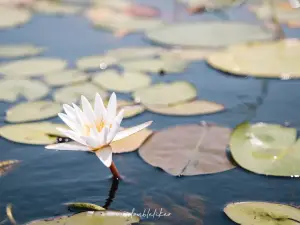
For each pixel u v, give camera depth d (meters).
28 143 1.55
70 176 1.49
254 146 1.51
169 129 1.57
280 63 1.76
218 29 1.93
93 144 1.44
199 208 1.42
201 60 1.81
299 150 1.50
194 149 1.52
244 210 1.41
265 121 1.59
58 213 1.42
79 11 2.12
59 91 1.68
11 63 1.80
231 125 1.58
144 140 1.55
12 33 1.96
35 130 1.57
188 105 1.63
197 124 1.58
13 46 1.88
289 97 1.66
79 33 1.96
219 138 1.55
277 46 1.83
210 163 1.50
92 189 1.46
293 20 1.97
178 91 1.68
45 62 1.80
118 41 1.91
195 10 2.06
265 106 1.64
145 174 1.48
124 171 1.49
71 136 1.45
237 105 1.64
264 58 1.78
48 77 1.74
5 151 1.53
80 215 1.41
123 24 2.01
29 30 1.98
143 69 1.77
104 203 1.44
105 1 2.19
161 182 1.47
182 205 1.43
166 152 1.52
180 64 1.79
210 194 1.45
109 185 1.47
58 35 1.95
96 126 1.46
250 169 1.48
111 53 1.84
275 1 2.09
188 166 1.49
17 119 1.60
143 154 1.52
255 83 1.71
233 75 1.74
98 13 2.09
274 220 1.39
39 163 1.51
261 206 1.42
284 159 1.49
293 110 1.62
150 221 1.40
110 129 1.44
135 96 1.66
